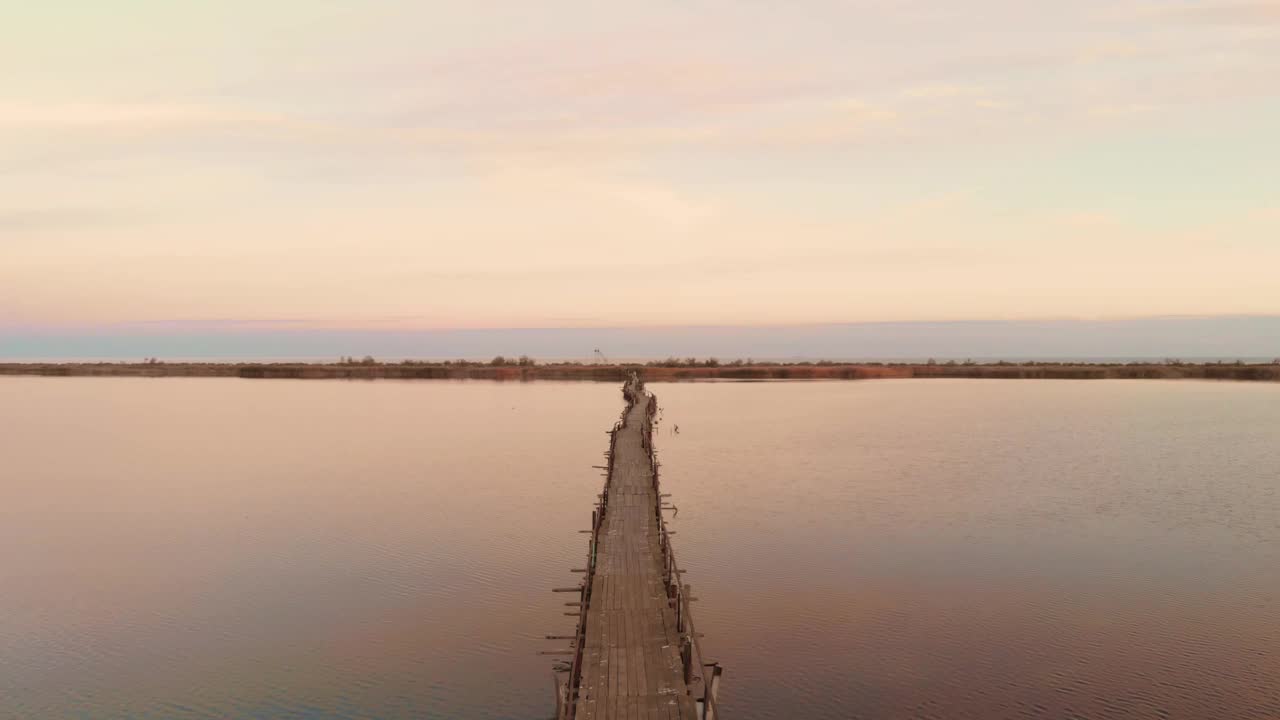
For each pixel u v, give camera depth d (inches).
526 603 1064.8
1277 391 4345.5
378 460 2158.0
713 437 2529.5
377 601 1074.1
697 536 1352.1
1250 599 1058.1
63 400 4045.3
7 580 1169.4
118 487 1823.3
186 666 888.9
